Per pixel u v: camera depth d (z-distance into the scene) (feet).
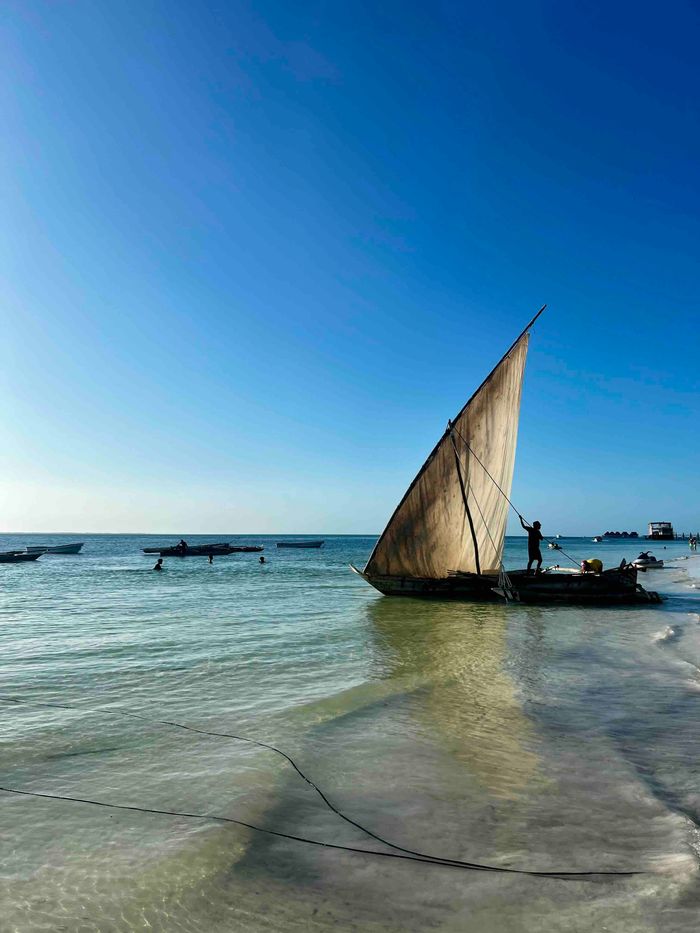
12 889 14.30
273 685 35.06
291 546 411.54
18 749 24.13
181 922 13.11
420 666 40.78
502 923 13.07
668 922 13.01
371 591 99.86
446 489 81.25
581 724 27.84
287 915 13.39
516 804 19.29
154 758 23.21
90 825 17.67
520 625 61.57
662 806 19.07
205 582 121.90
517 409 81.92
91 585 113.91
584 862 15.66
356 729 26.84
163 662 41.47
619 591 81.00
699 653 46.06
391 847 16.55
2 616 67.46
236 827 17.54
